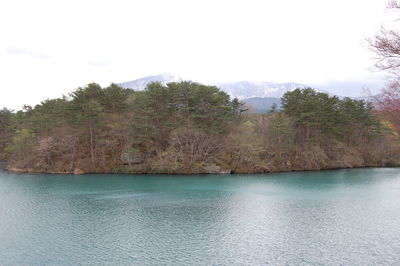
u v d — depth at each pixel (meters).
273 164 81.88
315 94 89.31
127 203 44.81
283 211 40.44
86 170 76.19
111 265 24.50
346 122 89.75
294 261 25.22
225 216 38.00
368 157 96.31
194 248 27.94
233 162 78.50
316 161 85.50
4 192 53.50
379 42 12.46
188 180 66.50
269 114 95.44
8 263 24.86
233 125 82.75
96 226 34.19
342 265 24.48
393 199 47.84
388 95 13.05
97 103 73.06
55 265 24.50
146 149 79.12
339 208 42.00
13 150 91.31
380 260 25.33
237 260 25.44
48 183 62.59
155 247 28.12
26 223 35.34
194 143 76.38
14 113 125.88
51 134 83.19
